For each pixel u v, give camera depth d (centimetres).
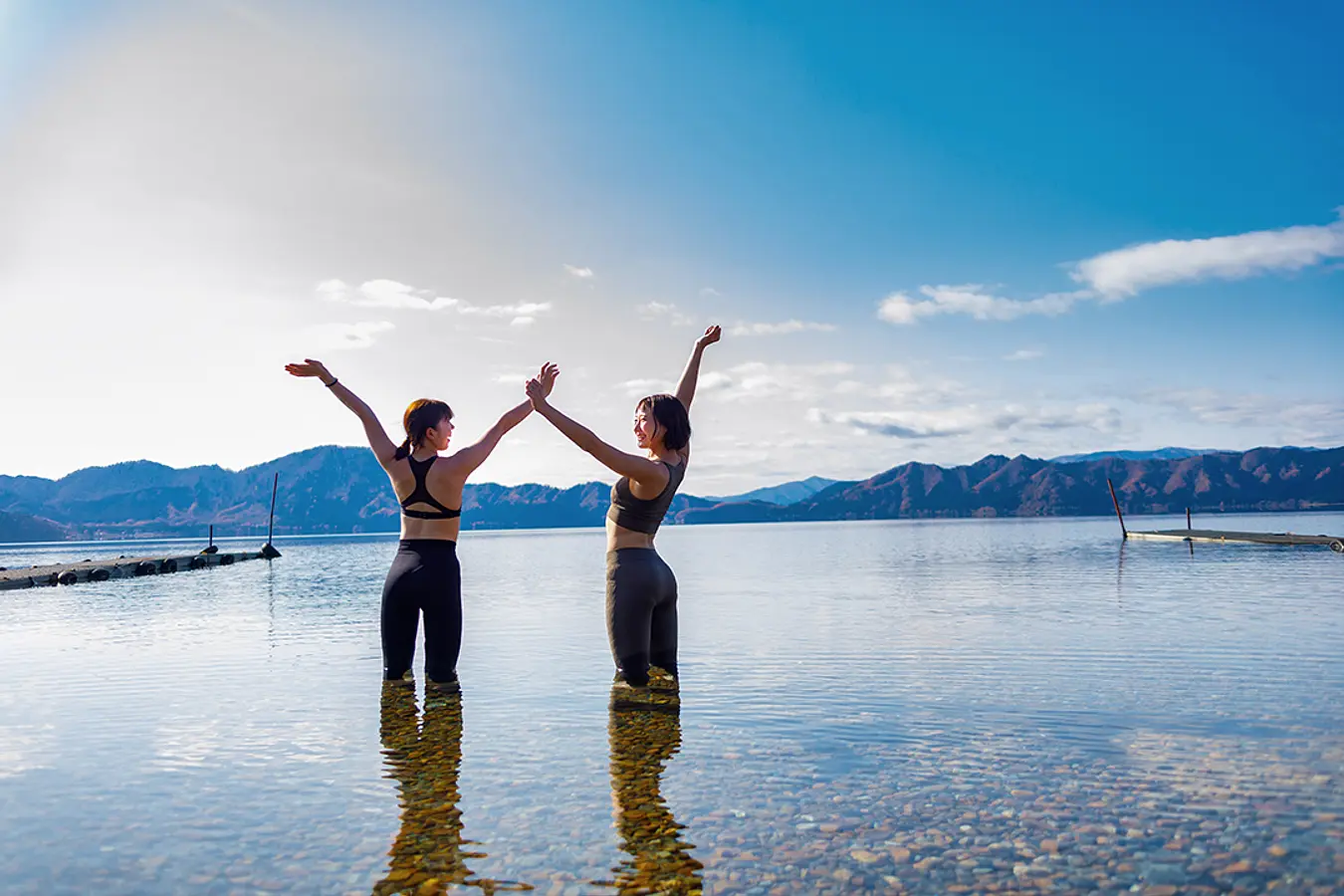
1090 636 1161
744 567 3616
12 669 973
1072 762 544
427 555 790
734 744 596
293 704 752
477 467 791
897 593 2019
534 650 1116
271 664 995
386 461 793
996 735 619
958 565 3328
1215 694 761
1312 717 662
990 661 969
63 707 749
